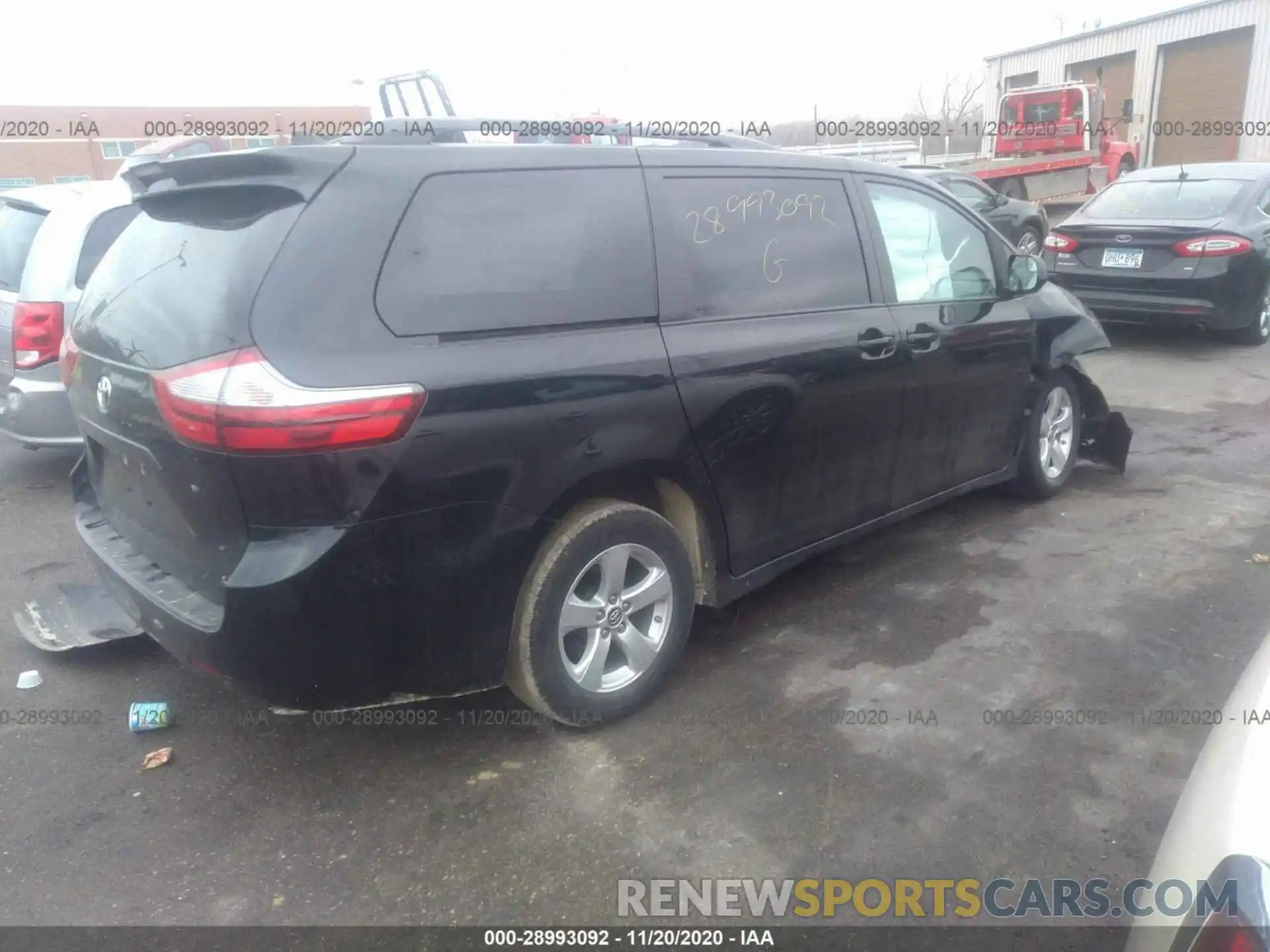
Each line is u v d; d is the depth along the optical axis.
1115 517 5.02
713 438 3.36
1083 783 2.94
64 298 5.37
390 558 2.64
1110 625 3.88
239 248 2.67
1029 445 5.04
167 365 2.67
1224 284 8.33
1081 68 27.69
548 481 2.90
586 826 2.81
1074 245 9.05
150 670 3.75
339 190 2.66
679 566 3.36
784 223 3.72
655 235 3.28
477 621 2.86
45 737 3.30
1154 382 7.88
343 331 2.58
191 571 2.83
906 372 4.09
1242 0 22.44
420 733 3.28
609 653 3.31
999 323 4.59
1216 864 1.42
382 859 2.70
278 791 3.00
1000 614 4.00
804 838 2.75
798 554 3.88
